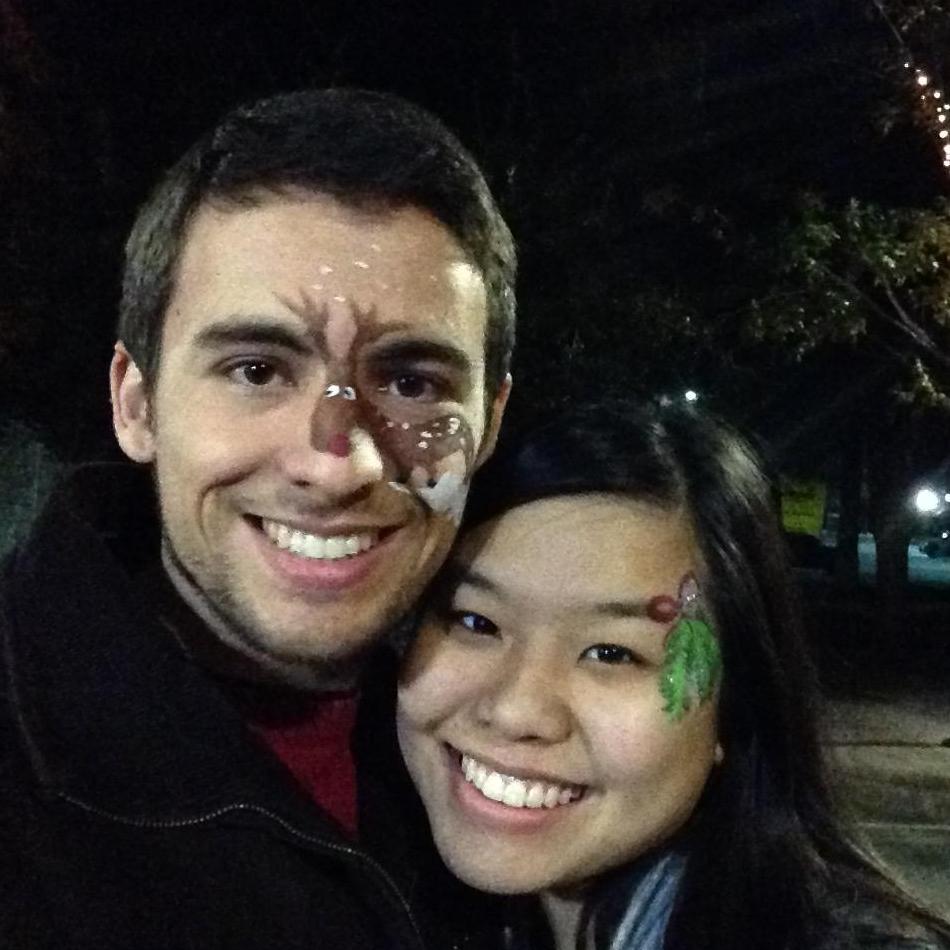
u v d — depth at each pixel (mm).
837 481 6559
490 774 628
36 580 524
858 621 5195
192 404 528
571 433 633
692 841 663
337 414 522
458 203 552
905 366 3031
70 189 2479
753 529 649
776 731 663
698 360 2771
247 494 527
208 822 512
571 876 635
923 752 2838
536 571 616
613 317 2406
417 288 538
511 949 692
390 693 671
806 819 672
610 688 622
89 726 504
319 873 540
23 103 2439
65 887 475
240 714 538
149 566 578
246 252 524
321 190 529
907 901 660
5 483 2967
